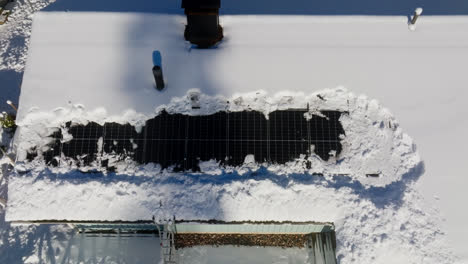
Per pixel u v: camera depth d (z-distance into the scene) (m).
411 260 10.60
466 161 11.42
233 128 11.72
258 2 13.90
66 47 12.45
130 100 11.91
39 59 12.30
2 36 20.20
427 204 11.05
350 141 11.64
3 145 17.25
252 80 12.11
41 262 14.47
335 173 11.39
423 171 11.37
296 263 14.52
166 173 11.32
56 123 11.75
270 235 14.58
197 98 11.93
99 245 14.65
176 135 11.64
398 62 12.38
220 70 12.20
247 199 11.12
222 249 14.74
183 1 10.91
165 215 11.05
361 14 13.43
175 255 14.45
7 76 18.94
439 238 10.67
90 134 11.65
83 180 11.21
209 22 11.48
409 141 11.66
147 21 12.76
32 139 11.59
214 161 11.45
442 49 12.53
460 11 13.70
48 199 11.07
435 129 11.75
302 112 11.90
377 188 11.29
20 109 11.82
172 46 12.48
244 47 12.50
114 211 11.08
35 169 11.31
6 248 14.83
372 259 10.64
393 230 10.80
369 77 12.21
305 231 13.30
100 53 12.38
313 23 12.77
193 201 11.15
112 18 12.76
